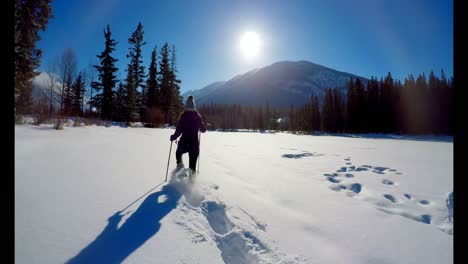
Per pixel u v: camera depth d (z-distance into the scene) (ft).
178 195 9.95
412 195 12.63
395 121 168.25
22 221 6.61
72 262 5.11
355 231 8.20
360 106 187.73
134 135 40.98
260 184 13.96
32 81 50.98
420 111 158.10
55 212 7.36
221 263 5.67
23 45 47.06
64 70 89.97
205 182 12.89
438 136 134.62
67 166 13.39
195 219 7.98
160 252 5.82
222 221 8.73
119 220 7.23
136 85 112.47
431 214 10.10
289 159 25.11
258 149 35.04
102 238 6.16
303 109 258.37
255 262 6.48
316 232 8.05
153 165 15.74
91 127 46.09
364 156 28.73
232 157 24.75
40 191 9.04
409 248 7.13
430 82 169.78
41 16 50.29
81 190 9.53
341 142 58.03
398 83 191.21
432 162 24.14
